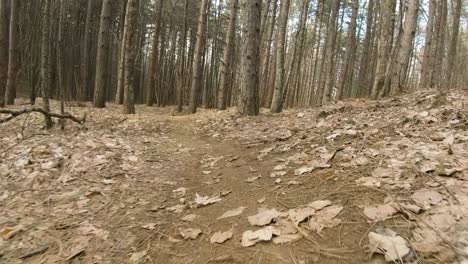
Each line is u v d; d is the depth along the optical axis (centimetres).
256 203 307
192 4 2503
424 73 1292
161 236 283
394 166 303
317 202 274
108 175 424
